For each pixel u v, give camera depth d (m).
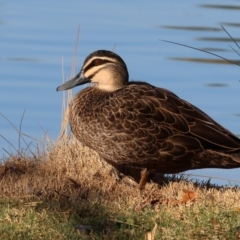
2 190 11.42
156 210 10.96
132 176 13.01
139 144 12.10
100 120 12.27
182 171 12.52
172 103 12.32
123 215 10.65
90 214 10.65
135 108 12.16
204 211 10.76
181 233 10.09
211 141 12.02
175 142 12.05
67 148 13.41
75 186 11.83
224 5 27.72
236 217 10.63
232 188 12.44
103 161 13.04
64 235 9.82
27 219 10.17
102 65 13.13
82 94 12.92
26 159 13.14
